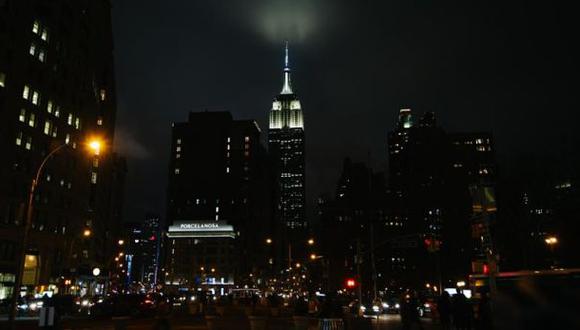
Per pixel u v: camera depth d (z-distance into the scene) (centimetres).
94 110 10700
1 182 6994
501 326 507
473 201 1609
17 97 7444
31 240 7456
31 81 7794
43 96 8050
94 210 11650
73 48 9050
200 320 4384
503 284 513
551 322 470
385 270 11238
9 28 7394
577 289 460
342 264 10431
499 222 6212
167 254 18338
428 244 4238
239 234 19150
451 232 9512
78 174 9181
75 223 8950
